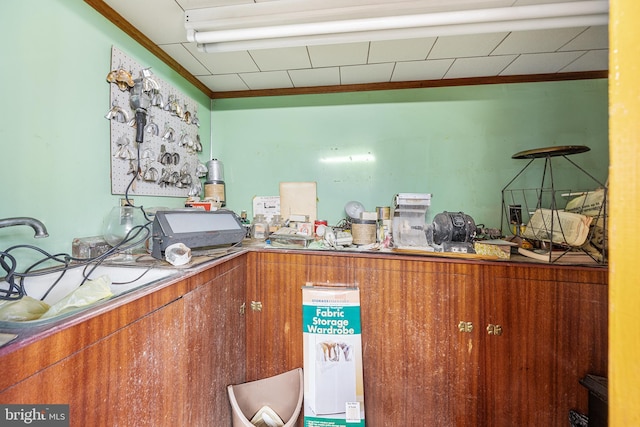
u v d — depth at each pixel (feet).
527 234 4.98
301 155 6.79
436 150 6.34
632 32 0.93
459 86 6.25
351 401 4.56
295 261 4.87
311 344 4.71
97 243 3.73
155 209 4.56
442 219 4.84
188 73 5.96
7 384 1.60
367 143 6.56
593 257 4.09
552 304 4.07
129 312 2.44
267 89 6.84
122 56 4.28
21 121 3.02
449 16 3.87
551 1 3.93
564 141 5.96
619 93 0.95
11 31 2.91
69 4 3.50
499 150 6.16
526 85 6.07
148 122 4.81
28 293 2.92
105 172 4.03
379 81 6.40
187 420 3.25
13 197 2.96
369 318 4.65
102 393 2.18
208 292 3.72
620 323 0.93
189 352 3.30
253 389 4.61
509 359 4.20
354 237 5.47
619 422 0.92
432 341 4.43
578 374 4.00
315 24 4.03
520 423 4.16
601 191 4.36
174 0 3.94
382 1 3.98
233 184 7.03
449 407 4.38
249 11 4.17
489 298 4.26
